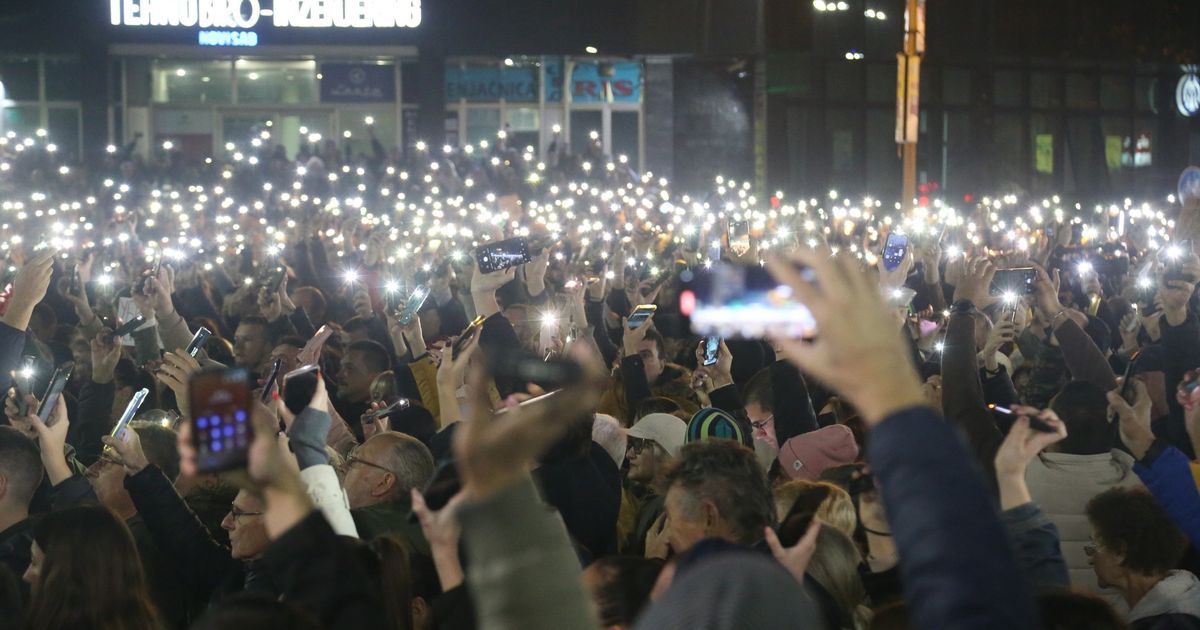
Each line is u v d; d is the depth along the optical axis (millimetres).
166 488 5387
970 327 5777
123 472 5828
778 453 6844
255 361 9945
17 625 4527
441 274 11500
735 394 7199
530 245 11711
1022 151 39688
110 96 32562
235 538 4988
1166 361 7492
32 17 31750
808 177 35750
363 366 8727
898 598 4297
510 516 1772
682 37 33156
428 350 7859
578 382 1786
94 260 15031
